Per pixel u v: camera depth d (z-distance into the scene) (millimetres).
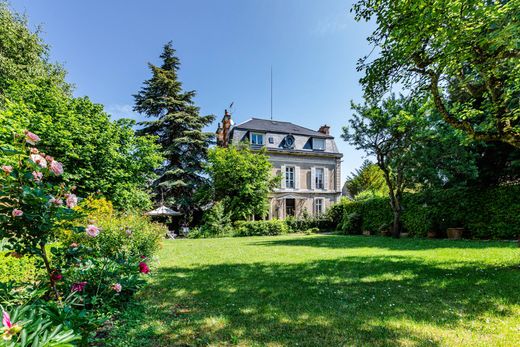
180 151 22031
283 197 23719
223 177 20219
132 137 13969
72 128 10898
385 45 4840
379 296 3914
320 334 2744
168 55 23047
